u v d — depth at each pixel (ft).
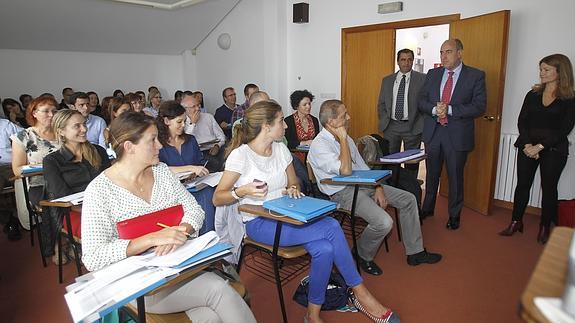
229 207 6.62
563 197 11.10
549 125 9.02
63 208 7.08
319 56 17.25
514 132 11.93
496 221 11.02
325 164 7.76
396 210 9.61
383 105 13.75
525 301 1.85
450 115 9.99
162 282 3.61
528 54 11.41
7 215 10.41
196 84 23.31
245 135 6.49
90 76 20.48
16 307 7.14
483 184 11.57
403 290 7.39
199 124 12.13
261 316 6.68
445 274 7.98
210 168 10.64
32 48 18.35
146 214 4.50
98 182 4.53
